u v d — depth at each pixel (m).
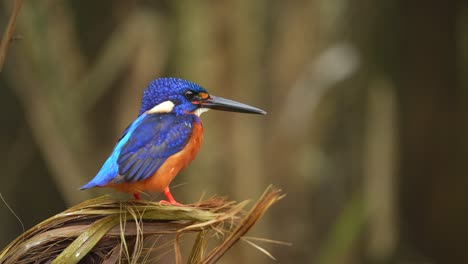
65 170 12.62
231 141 12.52
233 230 5.07
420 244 16.08
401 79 14.38
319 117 12.71
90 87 12.53
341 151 12.84
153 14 12.70
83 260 4.88
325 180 12.84
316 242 12.84
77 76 12.67
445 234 16.09
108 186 5.28
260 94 12.75
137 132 5.39
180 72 12.59
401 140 14.80
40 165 15.51
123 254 4.87
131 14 12.69
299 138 12.67
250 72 12.62
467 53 14.13
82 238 4.74
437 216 16.05
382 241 12.38
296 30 12.80
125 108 12.58
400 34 13.41
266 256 12.59
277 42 12.78
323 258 12.31
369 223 12.69
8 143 15.30
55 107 12.50
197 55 12.49
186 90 5.99
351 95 12.77
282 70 12.77
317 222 12.84
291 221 12.80
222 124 12.51
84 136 12.70
